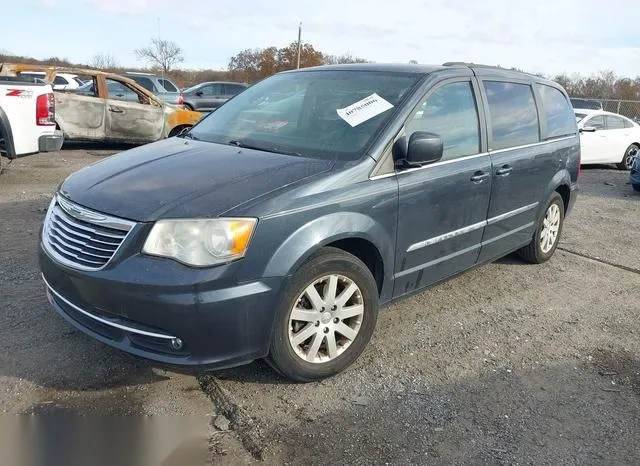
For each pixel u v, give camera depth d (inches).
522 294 199.9
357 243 139.8
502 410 129.2
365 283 137.3
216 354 116.1
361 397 130.5
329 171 132.0
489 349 157.6
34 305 163.6
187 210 115.0
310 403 127.1
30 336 146.7
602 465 113.0
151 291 110.4
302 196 123.5
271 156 141.7
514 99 196.4
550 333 170.4
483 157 173.9
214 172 131.3
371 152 139.7
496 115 184.2
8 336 146.2
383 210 138.7
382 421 122.3
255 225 115.7
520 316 181.2
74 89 504.1
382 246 139.9
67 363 135.8
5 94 305.7
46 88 326.3
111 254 115.6
